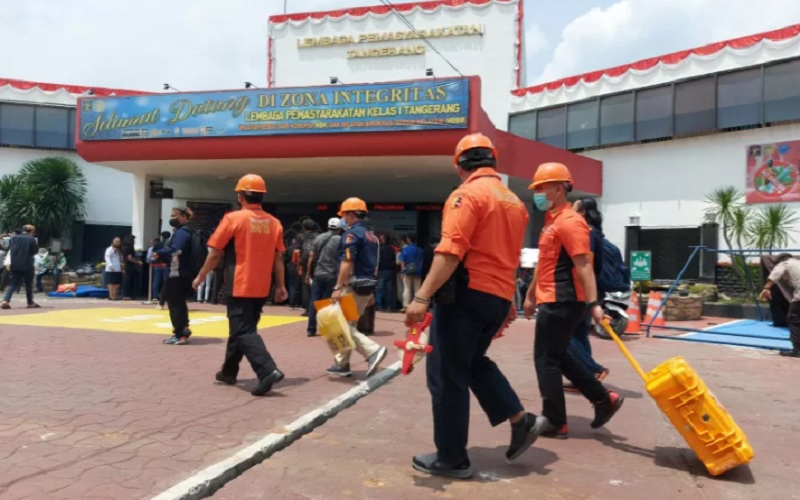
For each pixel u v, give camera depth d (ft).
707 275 54.03
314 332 32.01
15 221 64.59
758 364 27.99
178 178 57.93
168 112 46.96
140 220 56.49
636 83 58.34
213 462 12.94
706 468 13.65
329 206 70.23
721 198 50.29
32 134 70.03
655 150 57.67
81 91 71.46
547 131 64.85
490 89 67.97
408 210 67.15
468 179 12.88
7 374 21.01
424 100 41.57
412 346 12.94
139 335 31.14
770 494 12.39
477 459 14.14
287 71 74.08
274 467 13.24
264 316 41.73
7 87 69.46
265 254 19.67
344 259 23.84
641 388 22.44
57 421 15.60
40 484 11.44
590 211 19.83
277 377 18.79
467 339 12.40
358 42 71.82
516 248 12.91
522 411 13.35
